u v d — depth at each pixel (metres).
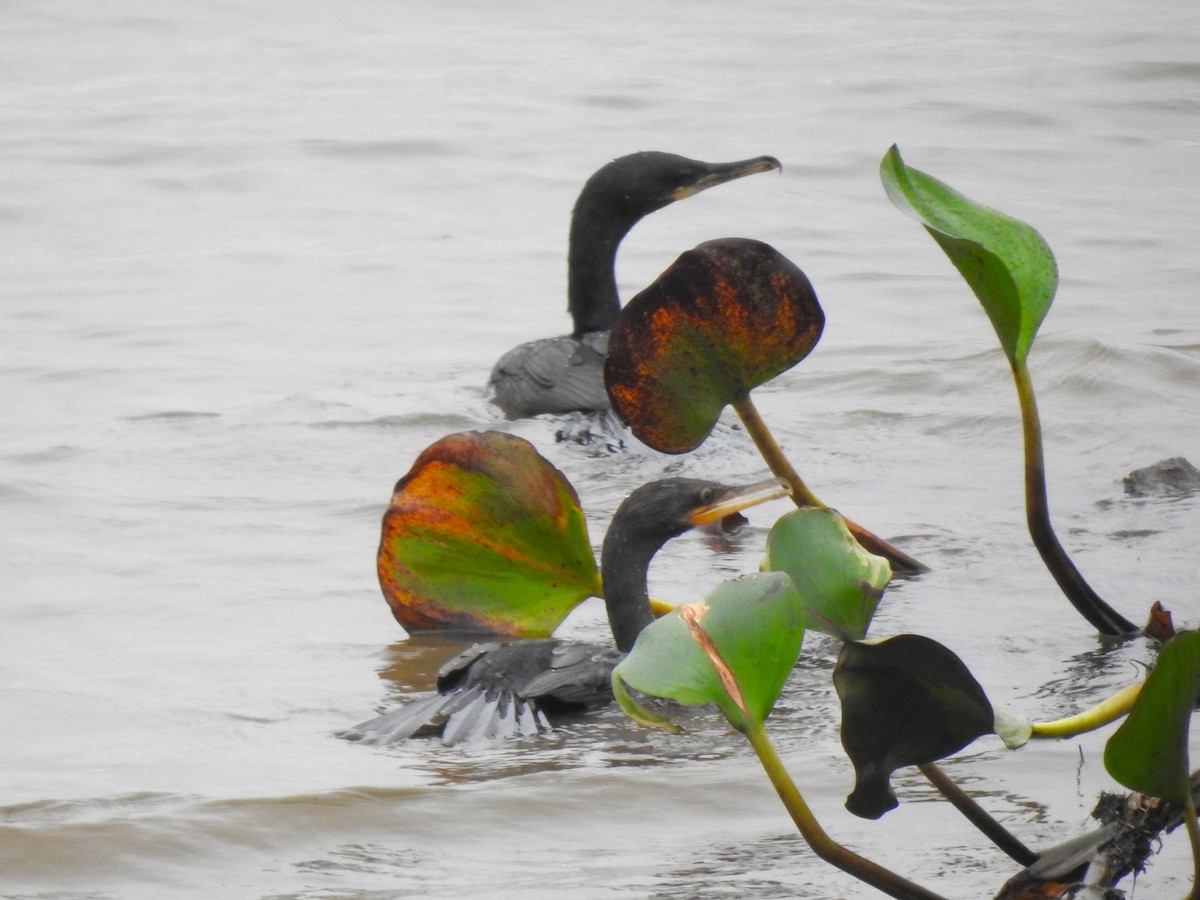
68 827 6.43
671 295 7.41
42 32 35.66
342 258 20.12
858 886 5.87
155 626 9.07
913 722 4.95
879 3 39.31
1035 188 23.06
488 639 8.82
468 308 17.88
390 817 6.59
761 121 27.44
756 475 12.11
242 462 12.35
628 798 6.77
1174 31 34.41
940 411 13.49
